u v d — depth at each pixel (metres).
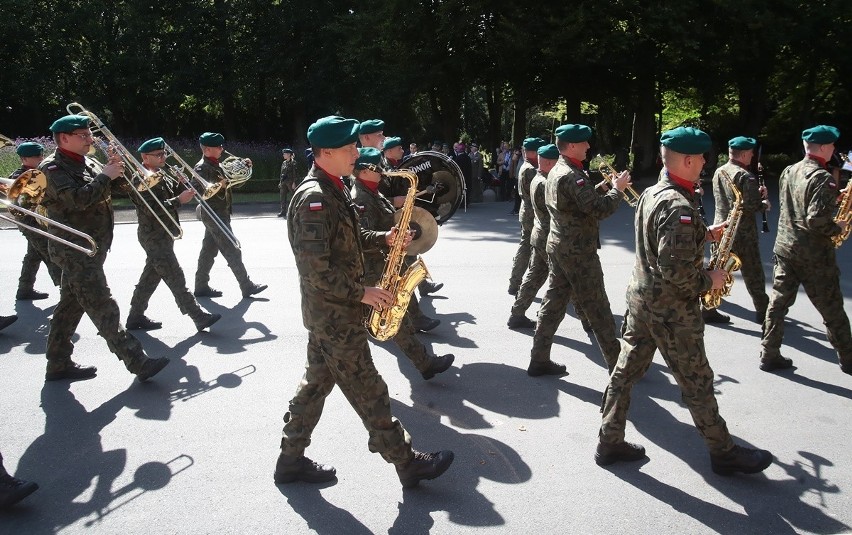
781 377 5.48
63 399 5.13
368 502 3.74
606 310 5.17
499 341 6.46
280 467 3.89
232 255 7.89
